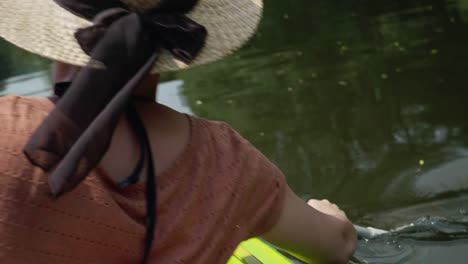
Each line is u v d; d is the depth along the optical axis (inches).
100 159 32.6
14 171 33.9
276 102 159.2
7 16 37.4
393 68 169.3
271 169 44.9
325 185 113.6
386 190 107.4
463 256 85.3
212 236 40.0
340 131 135.3
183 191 38.8
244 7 41.5
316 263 51.0
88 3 36.9
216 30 40.1
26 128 34.9
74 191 34.7
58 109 33.3
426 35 191.2
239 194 41.6
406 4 227.1
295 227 47.4
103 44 34.1
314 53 197.8
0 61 225.1
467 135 122.0
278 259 79.7
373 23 215.9
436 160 114.1
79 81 33.5
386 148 123.1
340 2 252.4
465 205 98.0
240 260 79.8
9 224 33.8
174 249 38.6
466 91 143.6
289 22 240.7
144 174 37.5
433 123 130.4
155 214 37.3
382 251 88.3
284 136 137.9
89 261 35.8
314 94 161.0
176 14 37.5
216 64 197.6
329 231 50.2
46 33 36.6
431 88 150.1
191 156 39.6
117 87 33.8
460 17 199.6
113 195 36.3
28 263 34.4
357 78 167.6
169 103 168.1
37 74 207.9
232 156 41.9
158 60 37.4
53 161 33.3
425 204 100.5
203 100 167.2
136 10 37.5
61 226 34.6
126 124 38.0
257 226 44.6
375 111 142.9
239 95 168.1
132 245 36.9
